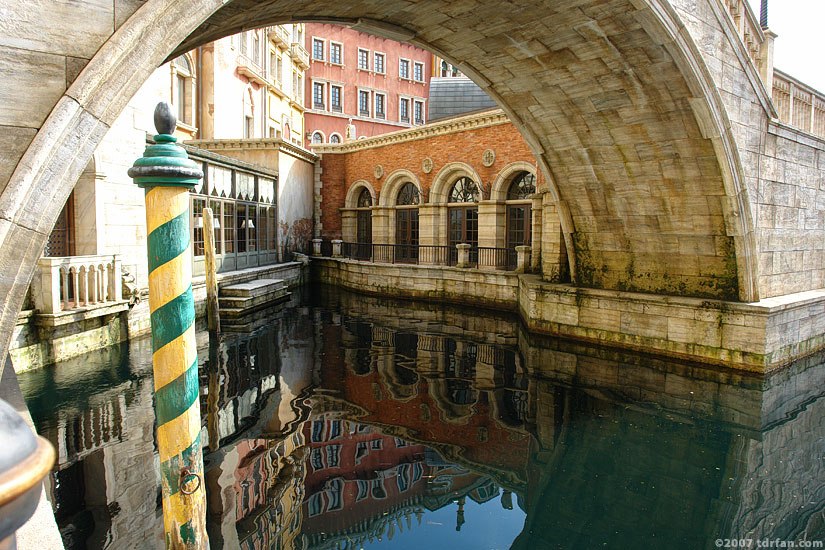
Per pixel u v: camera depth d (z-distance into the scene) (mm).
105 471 5203
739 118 8930
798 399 8141
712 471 5832
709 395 8242
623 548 4457
